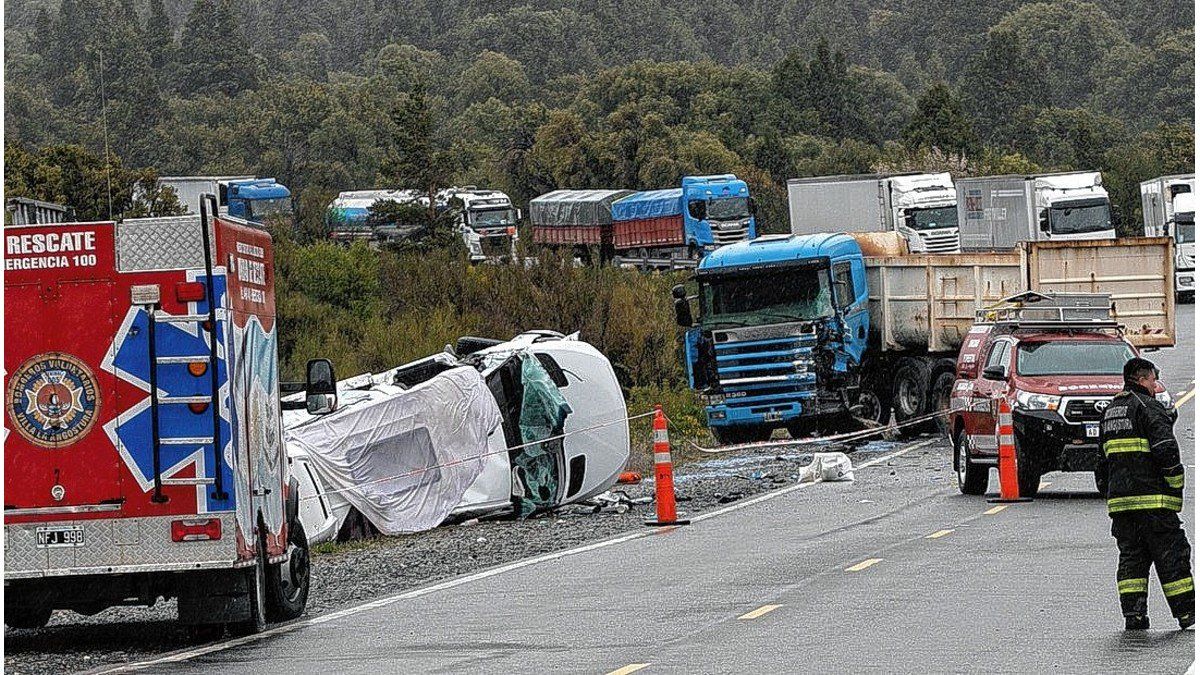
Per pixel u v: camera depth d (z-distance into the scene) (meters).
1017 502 48.25
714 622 29.02
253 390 30.50
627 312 97.00
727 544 41.84
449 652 27.14
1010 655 24.47
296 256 102.81
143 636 32.22
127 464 28.86
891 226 141.62
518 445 55.03
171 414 28.88
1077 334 51.97
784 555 38.59
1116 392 48.47
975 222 143.88
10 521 28.78
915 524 43.81
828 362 73.12
